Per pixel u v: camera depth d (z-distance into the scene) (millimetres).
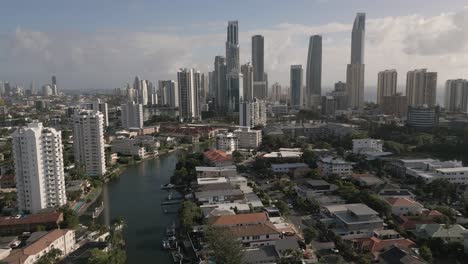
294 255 183375
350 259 186125
